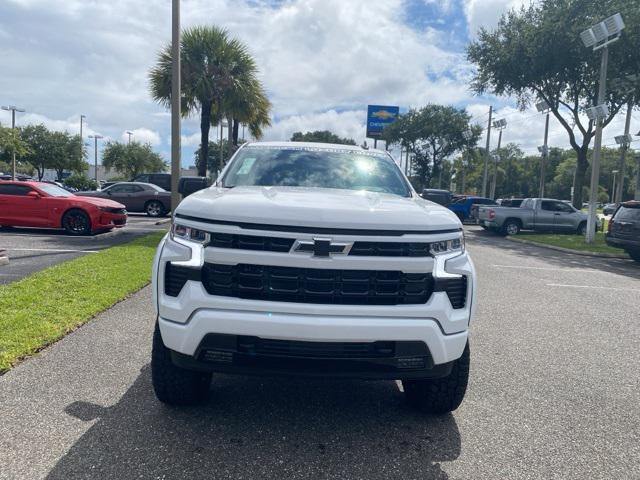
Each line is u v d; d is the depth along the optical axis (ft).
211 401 12.21
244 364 9.55
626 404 13.00
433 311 9.63
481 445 10.59
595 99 78.64
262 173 13.82
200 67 59.72
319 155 14.93
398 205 10.74
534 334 19.43
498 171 328.70
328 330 9.17
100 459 9.38
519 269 37.40
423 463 9.80
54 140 195.52
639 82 67.97
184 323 9.49
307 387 13.43
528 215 71.77
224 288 9.43
